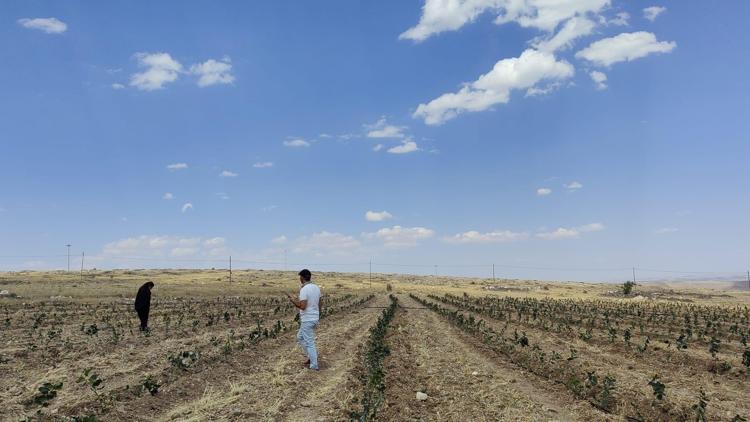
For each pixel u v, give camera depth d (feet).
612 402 41.98
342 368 53.21
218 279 362.74
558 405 41.16
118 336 70.59
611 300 231.71
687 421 37.88
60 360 54.44
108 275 368.89
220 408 37.09
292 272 488.44
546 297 257.96
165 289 227.40
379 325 79.51
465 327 90.94
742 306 184.34
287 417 35.68
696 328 97.40
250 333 75.15
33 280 282.56
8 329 83.76
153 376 46.55
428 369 53.21
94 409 36.11
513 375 52.11
